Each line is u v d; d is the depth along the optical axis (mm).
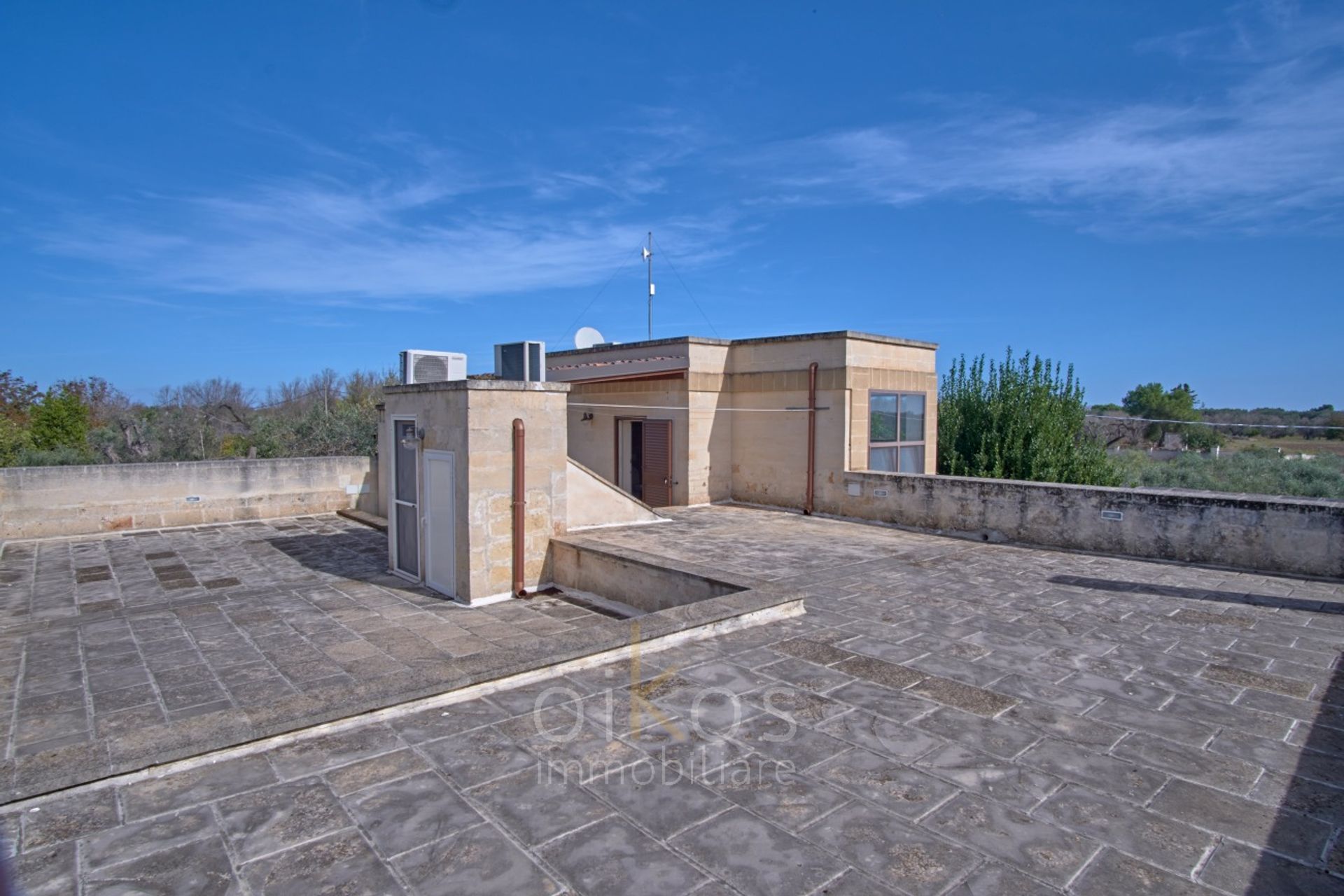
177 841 2477
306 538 11375
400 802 2748
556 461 8172
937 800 2844
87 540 11258
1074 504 8648
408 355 8828
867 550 8820
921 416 13203
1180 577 7094
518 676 3930
